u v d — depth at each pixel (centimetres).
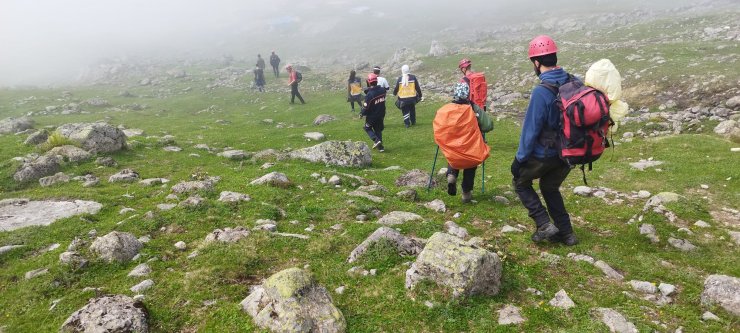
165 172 1165
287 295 452
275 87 3984
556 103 574
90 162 1218
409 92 1923
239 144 1711
